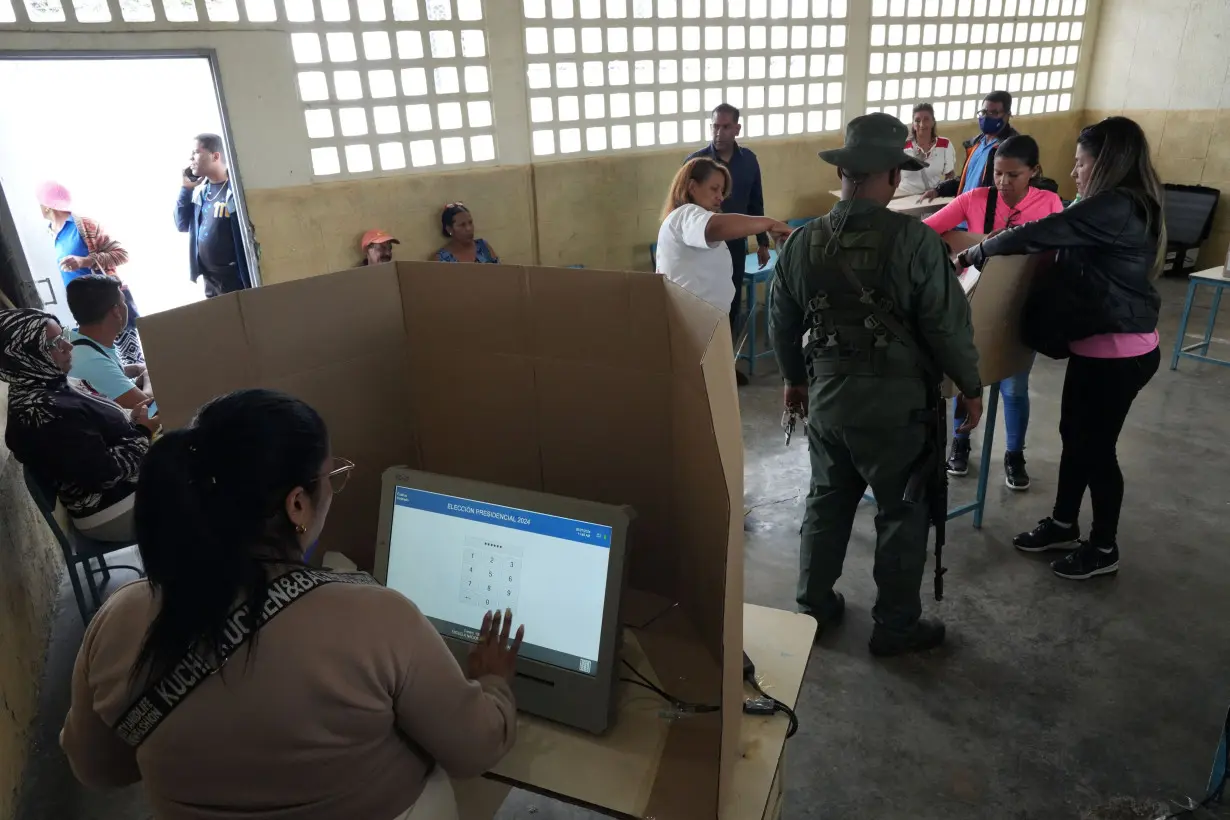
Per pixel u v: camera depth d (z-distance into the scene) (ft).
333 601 2.45
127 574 9.16
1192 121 19.04
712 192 8.92
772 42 15.99
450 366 4.64
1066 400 7.63
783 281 6.52
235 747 2.39
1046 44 19.83
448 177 13.57
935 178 16.51
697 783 3.40
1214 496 9.52
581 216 15.15
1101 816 5.56
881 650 7.13
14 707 6.41
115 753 2.77
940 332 5.75
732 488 2.73
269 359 4.04
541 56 13.87
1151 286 6.98
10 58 9.96
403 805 2.79
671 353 3.85
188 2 10.89
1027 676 6.88
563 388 4.33
